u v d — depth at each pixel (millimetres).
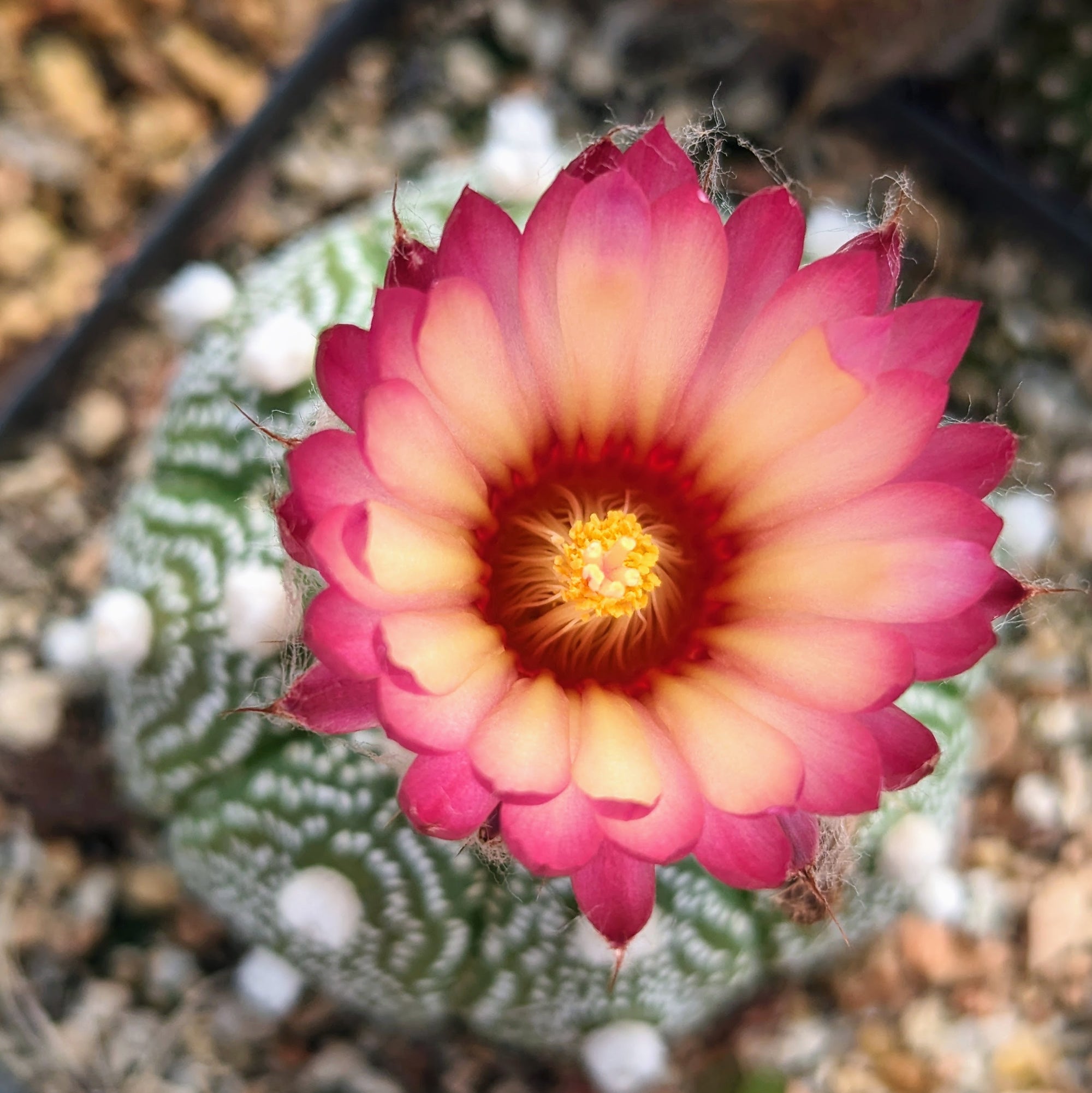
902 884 139
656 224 89
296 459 82
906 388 86
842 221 170
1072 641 198
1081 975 182
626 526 99
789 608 92
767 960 143
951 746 134
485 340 88
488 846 90
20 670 179
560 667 99
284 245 205
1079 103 202
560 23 218
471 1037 167
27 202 200
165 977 168
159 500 137
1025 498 187
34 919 169
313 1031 168
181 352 193
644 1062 139
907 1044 176
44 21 204
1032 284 214
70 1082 159
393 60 215
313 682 87
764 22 203
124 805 174
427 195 152
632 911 86
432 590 88
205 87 209
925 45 197
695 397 98
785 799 81
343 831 122
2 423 190
